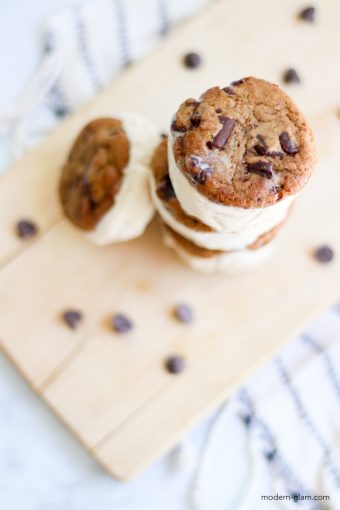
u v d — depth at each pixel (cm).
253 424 55
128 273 55
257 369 55
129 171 51
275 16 58
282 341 54
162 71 57
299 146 45
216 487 55
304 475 55
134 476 53
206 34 58
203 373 54
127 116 53
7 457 55
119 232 53
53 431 55
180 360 54
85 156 53
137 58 59
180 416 53
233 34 58
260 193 45
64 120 57
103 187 52
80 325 54
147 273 55
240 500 54
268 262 55
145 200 52
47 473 55
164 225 53
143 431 53
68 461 55
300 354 56
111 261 55
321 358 56
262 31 58
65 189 55
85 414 53
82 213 53
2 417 55
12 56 59
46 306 55
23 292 55
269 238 51
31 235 55
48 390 54
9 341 54
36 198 56
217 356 54
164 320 55
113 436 53
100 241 54
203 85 57
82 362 54
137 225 53
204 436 55
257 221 47
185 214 49
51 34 58
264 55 58
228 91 46
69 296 55
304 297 55
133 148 52
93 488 55
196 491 54
